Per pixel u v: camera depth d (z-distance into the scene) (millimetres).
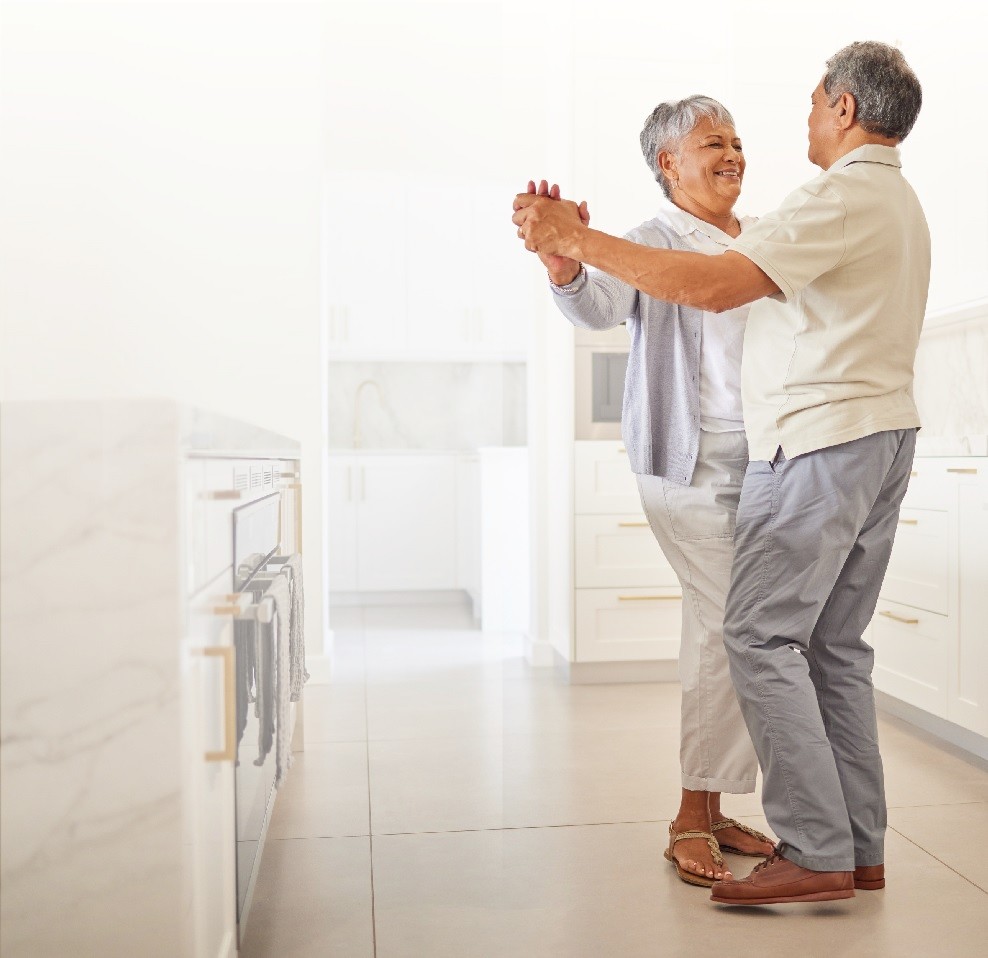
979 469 2547
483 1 4707
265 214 3594
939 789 2379
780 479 1677
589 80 3678
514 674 3846
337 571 5727
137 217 3555
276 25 3596
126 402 1040
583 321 1868
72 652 1047
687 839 1898
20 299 3518
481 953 1571
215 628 1242
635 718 3113
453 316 5703
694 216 1987
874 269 1628
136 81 3551
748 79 3680
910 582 2918
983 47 2826
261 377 3598
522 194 1644
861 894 1799
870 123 1690
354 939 1621
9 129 3508
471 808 2268
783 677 1681
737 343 1904
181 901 1052
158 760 1047
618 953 1570
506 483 4926
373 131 4695
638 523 3631
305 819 2197
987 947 1585
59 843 1056
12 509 1046
